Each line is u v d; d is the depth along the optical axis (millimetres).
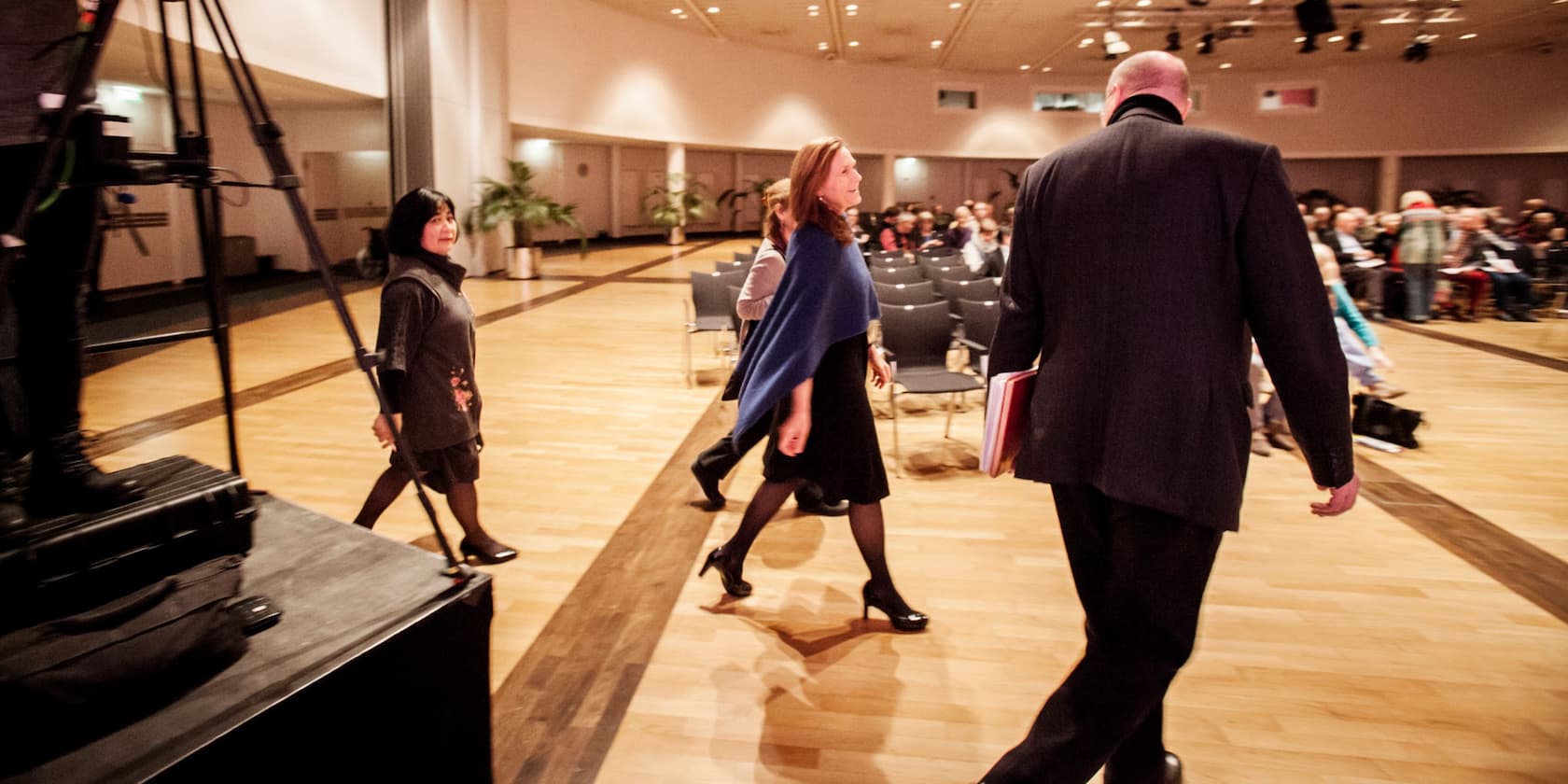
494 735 2236
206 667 1319
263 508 2006
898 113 22938
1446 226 10078
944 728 2293
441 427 2949
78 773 1121
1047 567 3355
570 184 21406
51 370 1489
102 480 1559
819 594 3094
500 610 2930
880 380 3049
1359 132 21984
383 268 13289
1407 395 6438
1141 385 1512
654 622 2867
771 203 3170
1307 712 2393
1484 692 2504
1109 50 15859
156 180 1452
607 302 11000
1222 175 1479
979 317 5297
